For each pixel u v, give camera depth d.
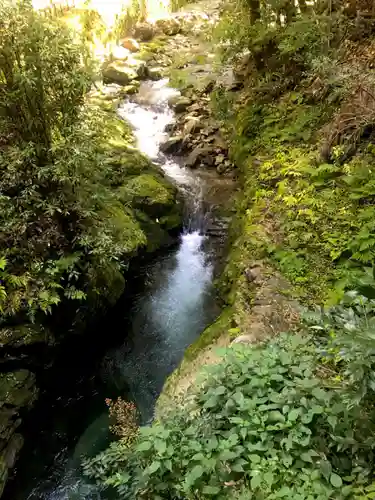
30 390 5.00
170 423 3.22
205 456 2.90
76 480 4.64
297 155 6.66
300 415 2.92
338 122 6.14
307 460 2.73
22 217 5.05
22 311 4.88
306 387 3.00
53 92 5.09
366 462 2.70
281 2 7.62
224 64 9.46
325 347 3.22
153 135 9.41
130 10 13.01
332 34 7.18
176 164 8.73
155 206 7.36
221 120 9.07
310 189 5.84
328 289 4.64
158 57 12.15
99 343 6.17
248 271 5.20
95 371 5.84
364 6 7.51
